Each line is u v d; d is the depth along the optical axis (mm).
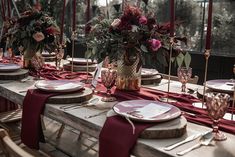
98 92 1775
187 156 962
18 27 2264
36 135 1532
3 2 2998
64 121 1424
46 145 2086
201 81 3631
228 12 3541
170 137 1104
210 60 3576
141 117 1180
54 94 1559
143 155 1059
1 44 2924
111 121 1183
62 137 2279
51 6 2801
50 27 2307
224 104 1130
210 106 1141
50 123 2555
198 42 3619
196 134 1141
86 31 1806
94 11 2029
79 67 2441
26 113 1585
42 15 2326
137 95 1705
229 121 1294
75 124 1359
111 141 1129
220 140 1099
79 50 3727
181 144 1053
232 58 3422
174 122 1183
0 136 1019
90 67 2455
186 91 1869
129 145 1070
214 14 3586
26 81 2053
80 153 2012
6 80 2062
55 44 2406
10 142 972
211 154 980
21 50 2354
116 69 1772
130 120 1169
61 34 2416
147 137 1094
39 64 2225
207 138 1108
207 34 1412
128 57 1647
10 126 2137
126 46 1592
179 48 1647
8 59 2895
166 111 1278
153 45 1565
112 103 1568
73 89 1617
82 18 2660
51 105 1501
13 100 1780
